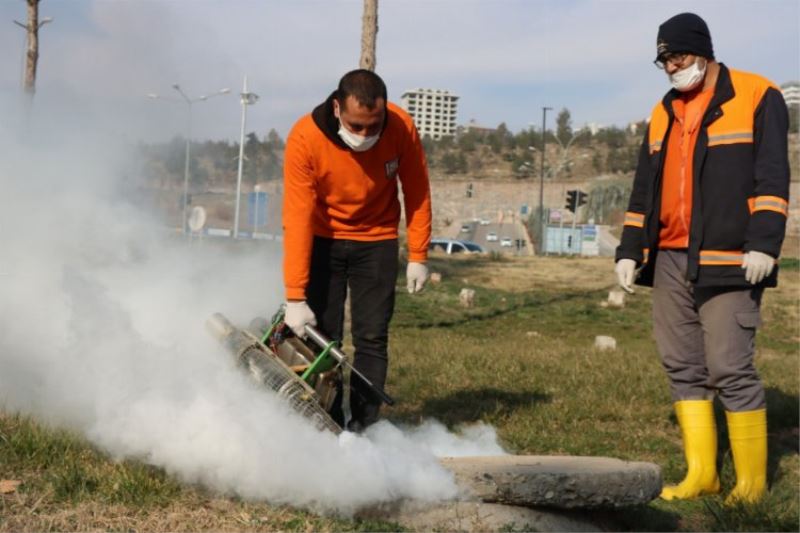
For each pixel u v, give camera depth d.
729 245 4.29
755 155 4.26
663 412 6.50
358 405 4.16
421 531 3.22
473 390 6.88
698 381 4.64
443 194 123.50
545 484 3.31
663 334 4.67
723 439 5.71
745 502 4.09
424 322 18.03
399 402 6.36
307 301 4.22
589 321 20.34
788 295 25.16
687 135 4.44
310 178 3.93
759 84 4.29
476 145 158.88
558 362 9.07
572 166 142.62
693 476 4.52
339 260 4.18
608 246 66.12
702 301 4.45
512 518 3.34
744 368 4.40
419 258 4.27
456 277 27.72
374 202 4.12
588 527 3.56
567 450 5.20
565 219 97.94
